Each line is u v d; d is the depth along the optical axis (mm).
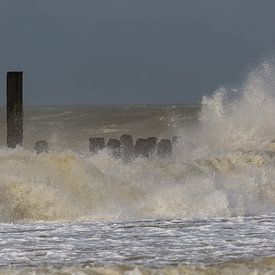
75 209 57625
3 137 105375
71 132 122312
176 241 47469
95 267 40188
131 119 146750
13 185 57844
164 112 156000
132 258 42562
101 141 75750
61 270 39500
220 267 40469
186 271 39781
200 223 54219
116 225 52969
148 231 50844
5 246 45562
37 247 45312
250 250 44812
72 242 46875
